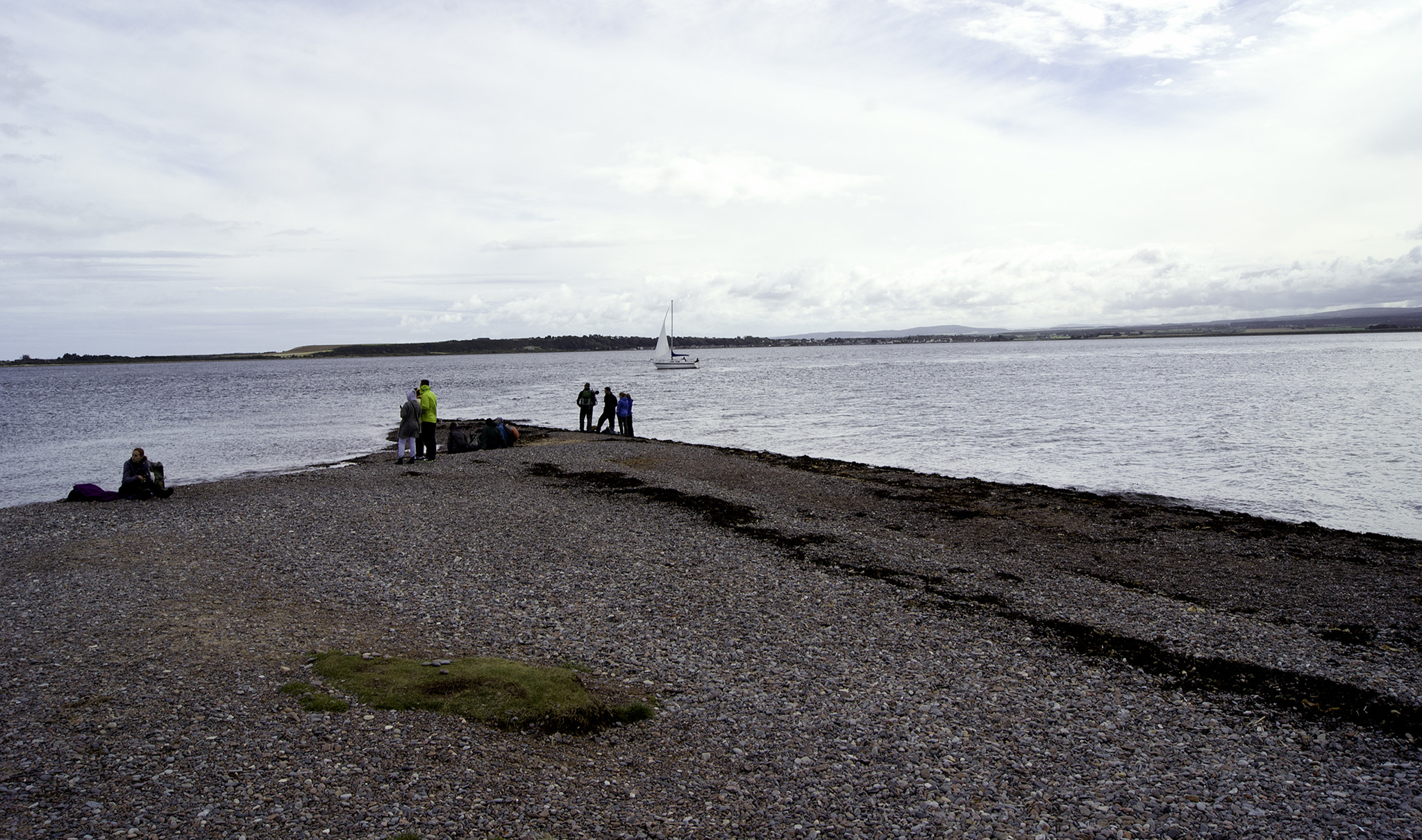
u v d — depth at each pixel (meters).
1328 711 8.01
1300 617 11.44
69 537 14.96
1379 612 11.68
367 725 6.69
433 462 25.64
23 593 10.90
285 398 76.25
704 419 47.62
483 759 6.25
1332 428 36.56
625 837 5.35
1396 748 7.25
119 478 27.62
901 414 47.78
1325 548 15.56
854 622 10.50
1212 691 8.50
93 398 80.00
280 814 5.30
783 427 42.75
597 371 140.00
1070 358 148.00
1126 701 8.18
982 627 10.43
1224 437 34.31
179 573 11.99
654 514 17.47
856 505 19.17
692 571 12.83
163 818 5.20
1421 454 29.19
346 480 22.09
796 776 6.38
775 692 8.12
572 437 34.09
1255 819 6.00
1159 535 16.45
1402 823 6.00
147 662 8.06
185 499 19.39
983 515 18.19
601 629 9.88
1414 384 63.88
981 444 34.16
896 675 8.71
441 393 82.62
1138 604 11.61
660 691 7.98
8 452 35.28
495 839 5.17
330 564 12.78
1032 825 5.79
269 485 21.56
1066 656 9.44
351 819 5.29
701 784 6.18
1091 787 6.41
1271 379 73.31
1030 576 13.18
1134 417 43.38
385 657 8.31
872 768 6.56
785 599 11.45
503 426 30.98
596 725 7.05
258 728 6.56
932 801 6.06
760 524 16.64
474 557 13.43
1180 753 7.07
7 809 5.22
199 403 69.19
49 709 6.86
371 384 106.38
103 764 5.88
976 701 8.07
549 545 14.41
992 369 109.00
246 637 8.92
